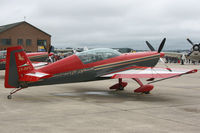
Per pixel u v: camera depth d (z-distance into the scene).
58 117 6.36
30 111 7.07
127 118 6.30
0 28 55.50
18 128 5.32
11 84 8.73
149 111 7.21
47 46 55.78
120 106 7.95
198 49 32.66
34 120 6.02
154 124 5.75
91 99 9.34
